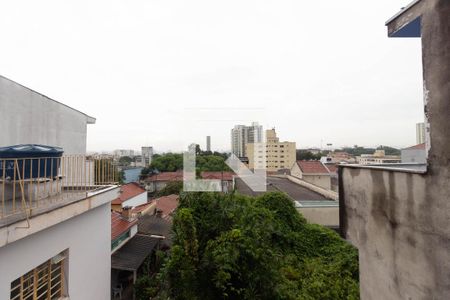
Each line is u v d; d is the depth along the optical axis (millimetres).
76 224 4848
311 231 9172
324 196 12727
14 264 3379
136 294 8352
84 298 5102
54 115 7098
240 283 5738
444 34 2242
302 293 6445
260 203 9055
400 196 2725
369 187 3291
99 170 6980
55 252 4211
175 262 5574
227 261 5414
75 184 6684
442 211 2207
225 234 5766
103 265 5938
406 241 2633
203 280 5664
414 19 2703
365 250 3389
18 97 5895
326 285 6672
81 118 8289
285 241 8672
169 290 5816
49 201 4395
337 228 10258
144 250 10156
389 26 3178
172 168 31891
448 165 2156
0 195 4398
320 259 8242
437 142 2279
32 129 6305
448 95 2184
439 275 2230
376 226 3141
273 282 5738
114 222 10781
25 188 4492
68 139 7676
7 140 5602
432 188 2312
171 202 19828
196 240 5629
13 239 3180
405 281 2643
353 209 3691
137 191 21844
